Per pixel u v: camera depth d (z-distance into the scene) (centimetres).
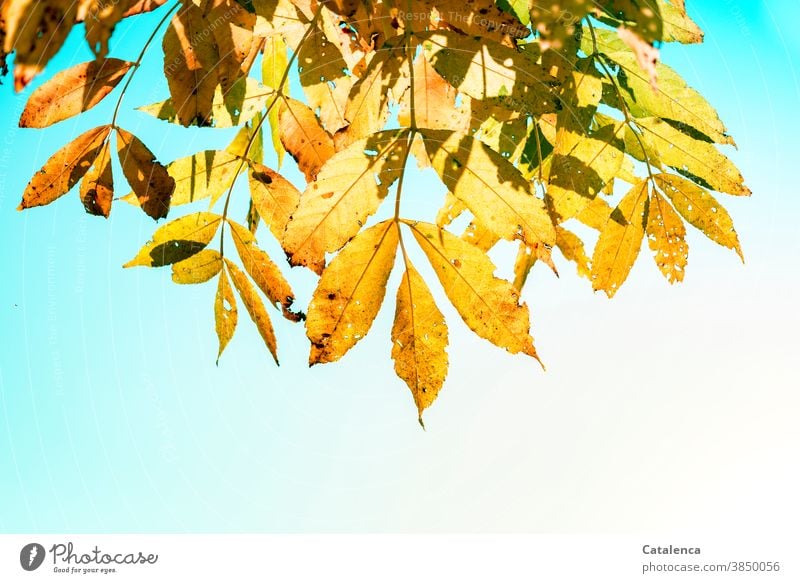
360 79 73
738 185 78
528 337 70
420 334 71
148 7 71
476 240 87
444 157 70
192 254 81
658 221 79
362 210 70
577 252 83
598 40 79
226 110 78
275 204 80
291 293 80
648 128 78
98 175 77
